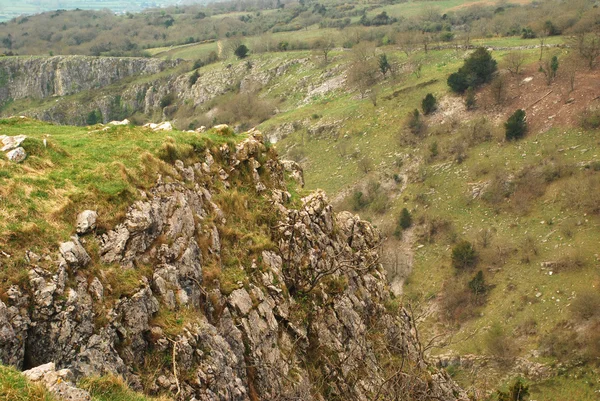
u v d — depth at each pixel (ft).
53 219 47.37
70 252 45.09
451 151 258.78
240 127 368.07
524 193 220.23
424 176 252.42
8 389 32.42
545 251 192.13
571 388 146.82
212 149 74.38
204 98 443.32
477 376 158.30
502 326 173.27
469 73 287.48
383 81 345.92
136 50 589.32
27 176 51.39
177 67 506.07
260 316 61.16
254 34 574.56
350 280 82.64
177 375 46.93
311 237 77.46
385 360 78.48
